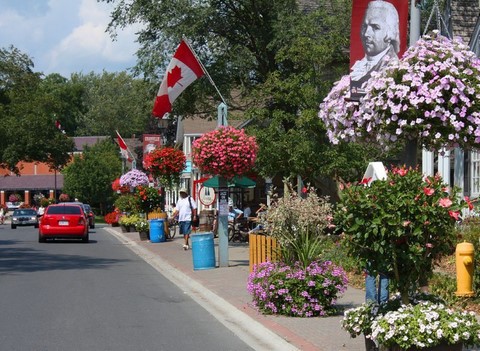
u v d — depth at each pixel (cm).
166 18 2703
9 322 1120
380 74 883
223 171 1830
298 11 2698
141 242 3123
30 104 6750
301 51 2133
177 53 2192
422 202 735
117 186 4975
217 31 2844
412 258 739
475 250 1239
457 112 860
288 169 2134
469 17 2073
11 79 7138
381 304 802
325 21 2422
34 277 1756
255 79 2975
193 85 2767
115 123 10575
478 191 1834
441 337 705
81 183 7581
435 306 743
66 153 7062
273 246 1421
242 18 2855
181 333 1047
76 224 3203
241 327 1099
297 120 2111
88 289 1533
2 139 6662
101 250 2761
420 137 888
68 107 10756
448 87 850
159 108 2289
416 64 866
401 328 712
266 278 1148
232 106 2945
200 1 2761
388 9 956
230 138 1812
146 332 1050
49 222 3186
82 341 977
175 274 1869
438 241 752
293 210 1184
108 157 8006
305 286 1130
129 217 4175
